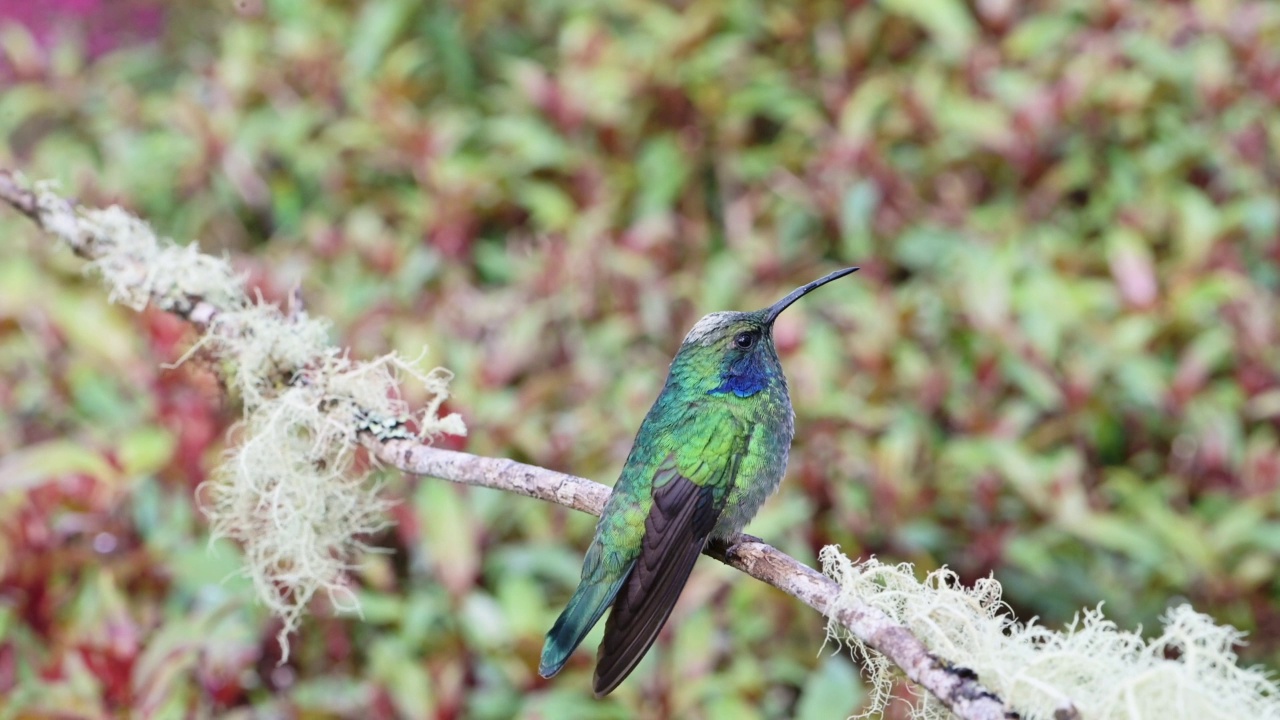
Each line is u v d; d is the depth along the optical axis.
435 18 12.73
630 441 9.20
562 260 10.45
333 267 10.80
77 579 8.45
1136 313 9.96
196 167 11.70
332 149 11.78
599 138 11.64
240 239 12.16
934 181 11.45
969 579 9.00
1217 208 11.21
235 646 7.86
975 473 9.38
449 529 8.30
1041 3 12.26
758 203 11.25
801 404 9.26
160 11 14.57
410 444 6.38
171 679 7.45
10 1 13.82
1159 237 10.99
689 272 10.95
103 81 13.26
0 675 7.93
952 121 11.20
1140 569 9.53
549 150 11.50
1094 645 4.20
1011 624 4.39
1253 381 9.80
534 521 8.89
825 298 10.63
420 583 8.77
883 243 11.03
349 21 12.88
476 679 8.24
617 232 11.12
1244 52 11.51
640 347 10.51
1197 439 9.98
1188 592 9.30
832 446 9.16
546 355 10.48
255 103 12.20
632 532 6.15
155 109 12.51
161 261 7.14
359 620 8.50
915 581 4.68
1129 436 10.16
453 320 10.20
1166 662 3.97
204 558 8.18
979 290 9.83
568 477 6.21
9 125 12.69
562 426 9.27
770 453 6.55
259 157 11.96
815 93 11.85
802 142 11.70
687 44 11.67
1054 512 9.12
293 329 6.85
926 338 10.31
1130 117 11.28
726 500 6.38
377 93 11.93
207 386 7.47
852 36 11.85
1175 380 9.64
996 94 11.36
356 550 7.43
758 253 10.65
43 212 7.20
